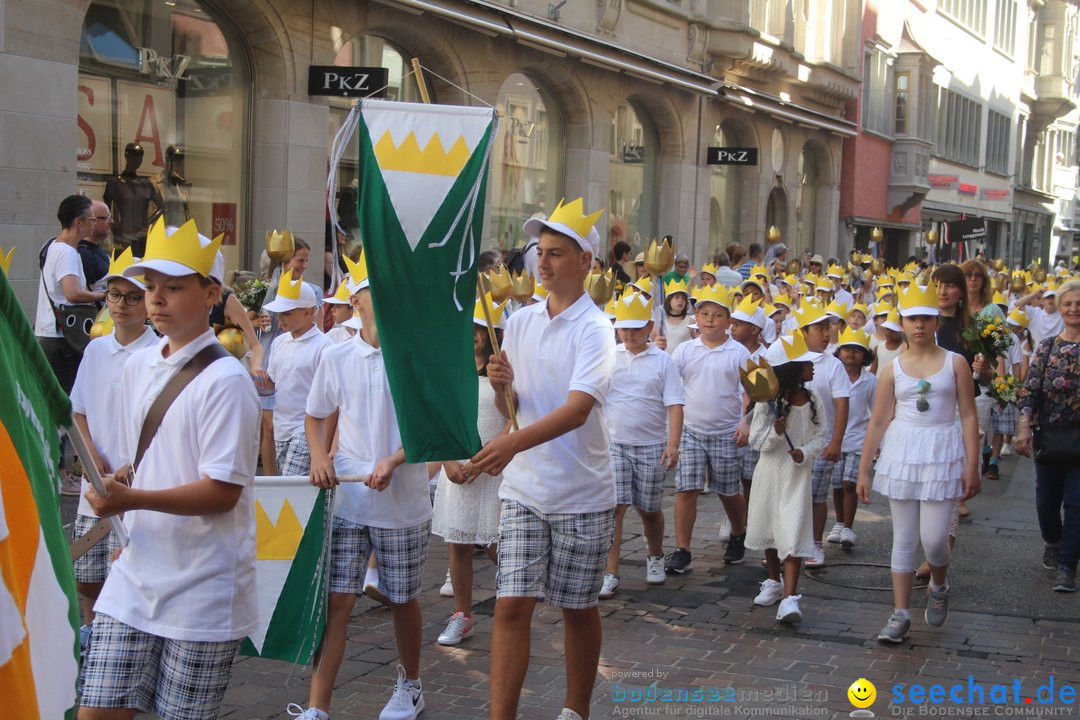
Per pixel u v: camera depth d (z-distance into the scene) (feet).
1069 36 217.15
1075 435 28.04
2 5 38.24
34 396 9.96
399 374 15.43
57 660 9.61
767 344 40.83
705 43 86.89
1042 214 231.50
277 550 18.22
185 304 13.48
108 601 13.51
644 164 83.97
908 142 140.77
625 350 27.73
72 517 29.68
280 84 49.98
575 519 16.76
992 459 44.32
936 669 22.06
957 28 168.14
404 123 15.48
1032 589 28.19
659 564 27.99
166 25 45.85
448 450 15.57
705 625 24.70
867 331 46.03
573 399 16.10
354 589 18.43
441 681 20.74
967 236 104.83
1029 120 217.77
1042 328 53.36
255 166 50.24
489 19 60.03
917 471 23.58
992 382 29.94
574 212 16.74
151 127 45.62
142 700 13.52
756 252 71.61
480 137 15.51
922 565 29.25
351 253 47.65
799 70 104.83
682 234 86.74
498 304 30.27
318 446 18.80
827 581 28.71
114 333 19.35
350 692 20.16
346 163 54.13
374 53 56.18
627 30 76.48
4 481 9.05
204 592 13.32
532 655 22.22
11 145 38.91
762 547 25.48
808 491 25.16
